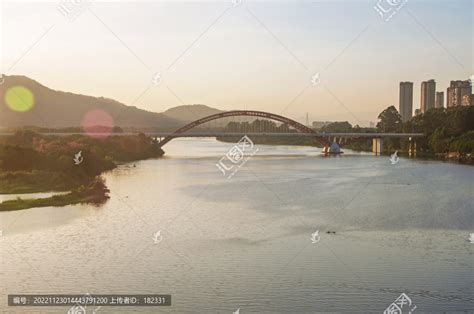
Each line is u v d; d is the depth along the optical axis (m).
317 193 50.94
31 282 24.17
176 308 21.42
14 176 51.00
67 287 23.59
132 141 101.44
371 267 26.36
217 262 27.12
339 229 34.47
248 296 22.58
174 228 34.59
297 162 91.50
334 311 21.31
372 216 38.84
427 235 32.81
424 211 40.88
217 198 47.47
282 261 27.33
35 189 48.72
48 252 28.75
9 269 25.95
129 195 48.78
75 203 43.34
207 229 34.41
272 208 42.22
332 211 40.88
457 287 23.69
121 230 33.97
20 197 45.06
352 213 40.03
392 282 24.25
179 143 198.25
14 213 38.91
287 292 22.98
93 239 31.58
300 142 164.38
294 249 29.61
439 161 93.19
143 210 40.91
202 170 74.75
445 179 62.66
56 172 53.81
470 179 62.53
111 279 24.55
